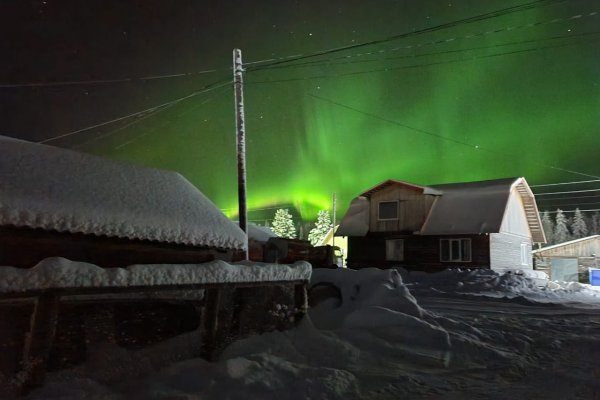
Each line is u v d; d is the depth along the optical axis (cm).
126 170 725
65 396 416
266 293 681
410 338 763
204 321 575
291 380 531
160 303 605
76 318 509
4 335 418
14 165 573
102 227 580
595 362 716
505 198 3003
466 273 2552
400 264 3192
